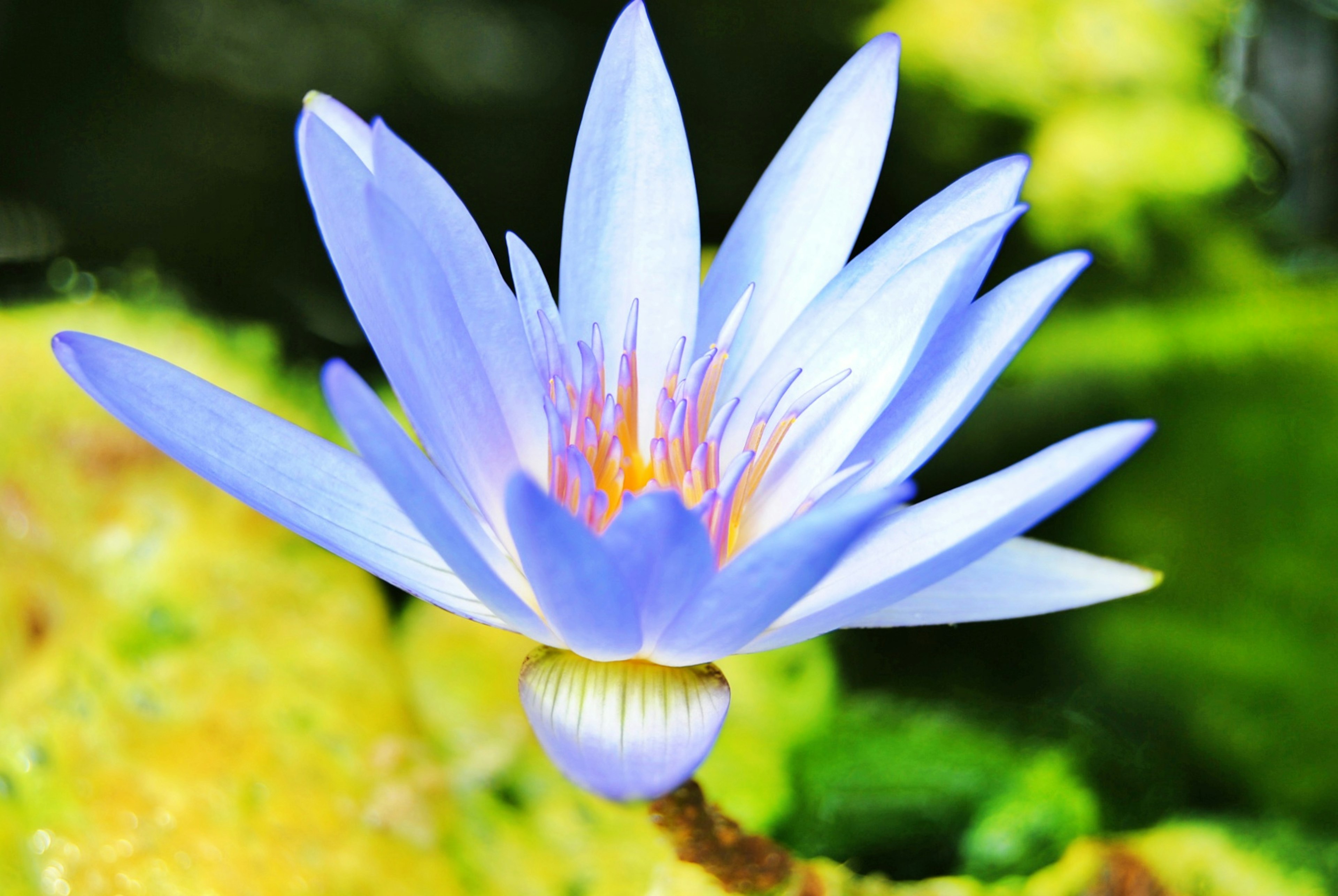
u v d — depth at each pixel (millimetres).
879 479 556
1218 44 1134
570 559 523
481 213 1261
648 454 572
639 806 621
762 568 525
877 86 574
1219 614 743
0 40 1149
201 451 542
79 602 642
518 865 607
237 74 1246
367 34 1288
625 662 542
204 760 611
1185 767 661
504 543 557
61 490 658
